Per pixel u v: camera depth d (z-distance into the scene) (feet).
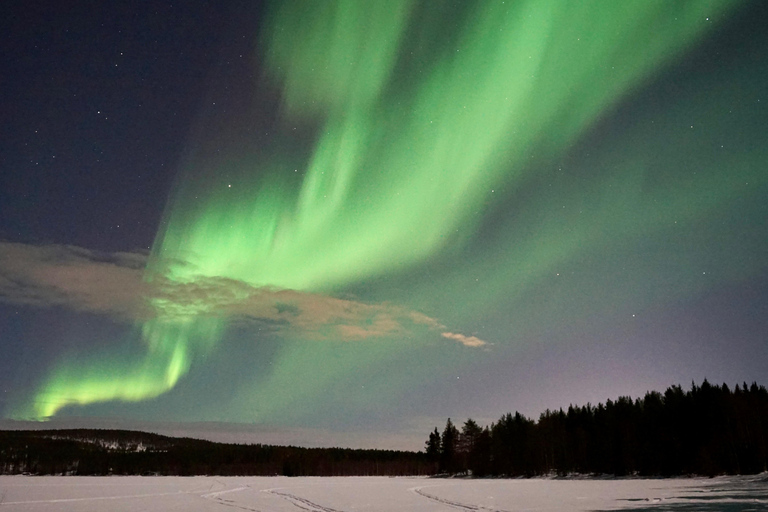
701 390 266.36
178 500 129.08
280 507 112.68
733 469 224.12
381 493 160.25
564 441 323.57
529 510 103.50
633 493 144.66
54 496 141.59
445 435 420.36
